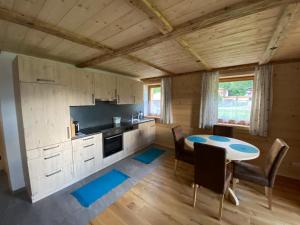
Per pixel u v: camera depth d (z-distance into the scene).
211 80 3.49
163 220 1.77
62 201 2.09
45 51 2.26
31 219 1.77
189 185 2.49
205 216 1.83
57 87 2.29
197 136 2.92
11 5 1.18
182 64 3.09
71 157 2.49
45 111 2.14
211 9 1.27
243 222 1.74
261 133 2.88
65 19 1.40
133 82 4.15
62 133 2.35
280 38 1.72
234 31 1.65
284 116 2.76
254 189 2.38
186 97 4.06
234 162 2.27
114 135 3.32
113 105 4.04
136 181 2.61
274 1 1.09
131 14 1.34
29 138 1.99
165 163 3.37
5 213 1.87
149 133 4.62
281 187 2.43
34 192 2.06
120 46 2.06
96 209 1.94
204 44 2.03
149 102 5.33
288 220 1.77
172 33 1.61
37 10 1.25
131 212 1.89
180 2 1.18
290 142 2.74
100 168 3.03
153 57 2.61
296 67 2.61
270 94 2.78
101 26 1.54
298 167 2.69
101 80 3.15
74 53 2.37
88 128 3.33
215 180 1.78
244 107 3.35
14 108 2.26
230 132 2.97
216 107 3.46
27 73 1.95
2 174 2.81
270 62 2.77
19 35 1.70
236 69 3.22
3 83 2.16
